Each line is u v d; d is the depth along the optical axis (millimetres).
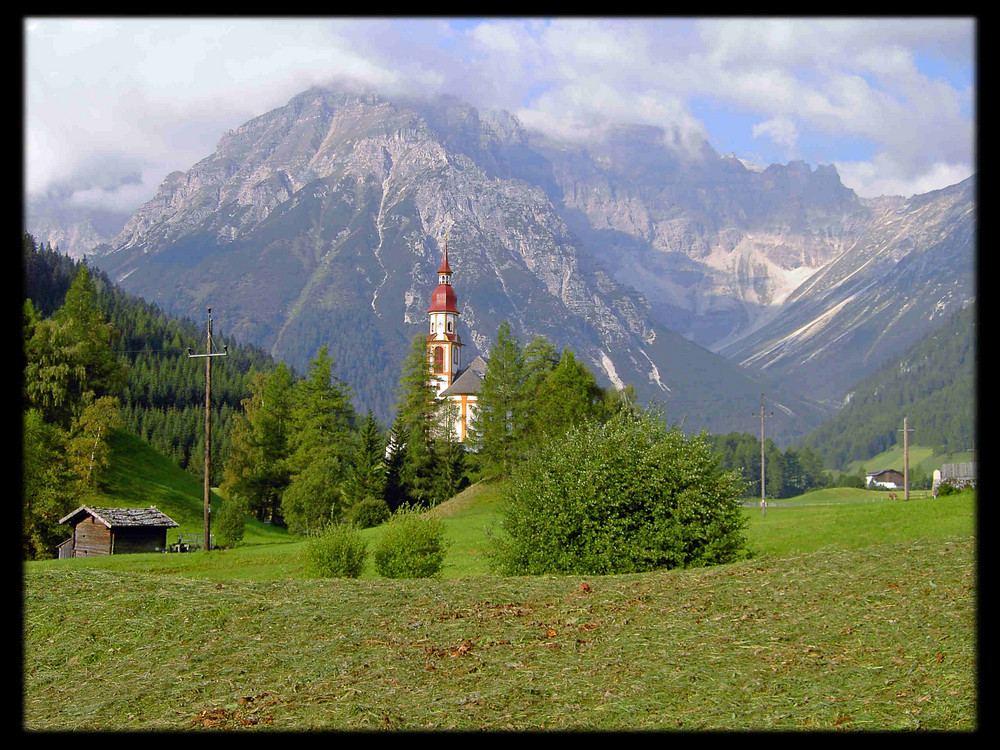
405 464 92750
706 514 26906
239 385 179000
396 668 15820
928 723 12000
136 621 19594
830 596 18453
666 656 15617
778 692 13625
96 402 89062
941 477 84812
